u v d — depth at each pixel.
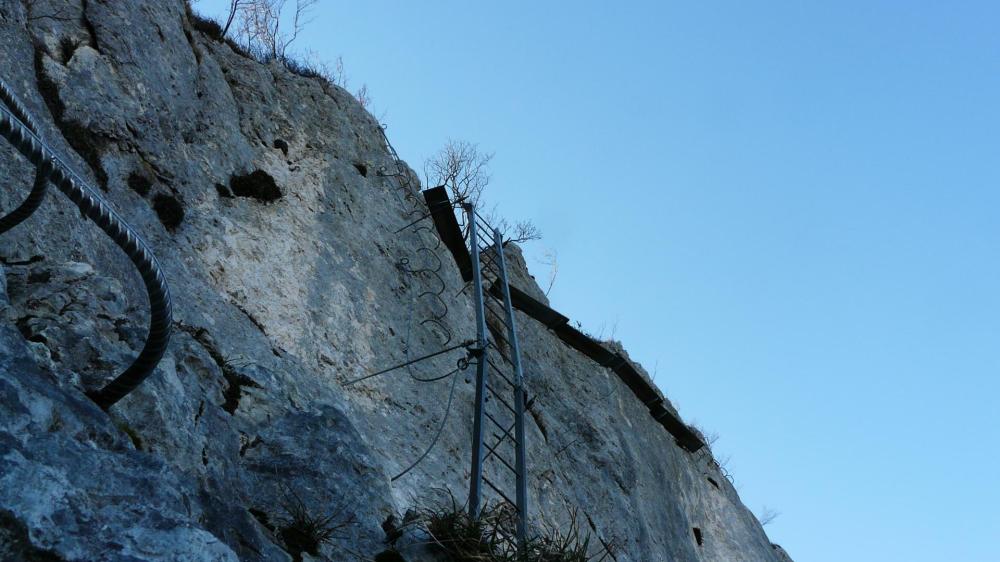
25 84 8.54
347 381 9.93
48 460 4.68
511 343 10.62
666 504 17.16
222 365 8.09
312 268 10.81
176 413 6.26
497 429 12.05
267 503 6.87
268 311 9.71
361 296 11.28
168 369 6.47
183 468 6.00
